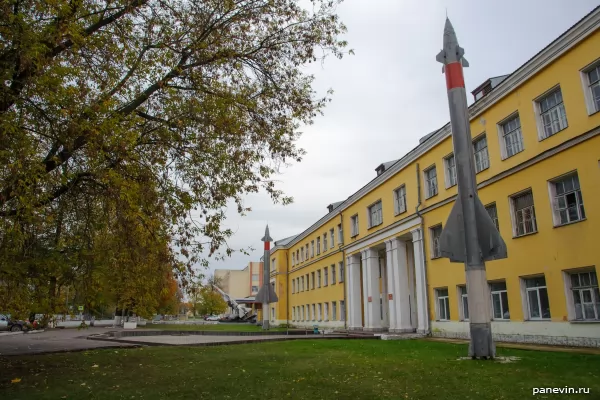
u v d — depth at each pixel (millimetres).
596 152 13781
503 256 11016
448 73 12492
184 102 10898
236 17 11133
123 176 9023
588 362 9773
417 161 24344
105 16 10234
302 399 6598
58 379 8656
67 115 8188
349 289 33938
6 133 7336
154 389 7551
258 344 17844
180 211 9789
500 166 18047
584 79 14352
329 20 11938
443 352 13094
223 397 6832
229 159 10883
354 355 12562
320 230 42062
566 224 14773
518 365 9461
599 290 13750
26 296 8664
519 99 17094
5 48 8203
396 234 26438
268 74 11984
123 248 9492
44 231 9258
